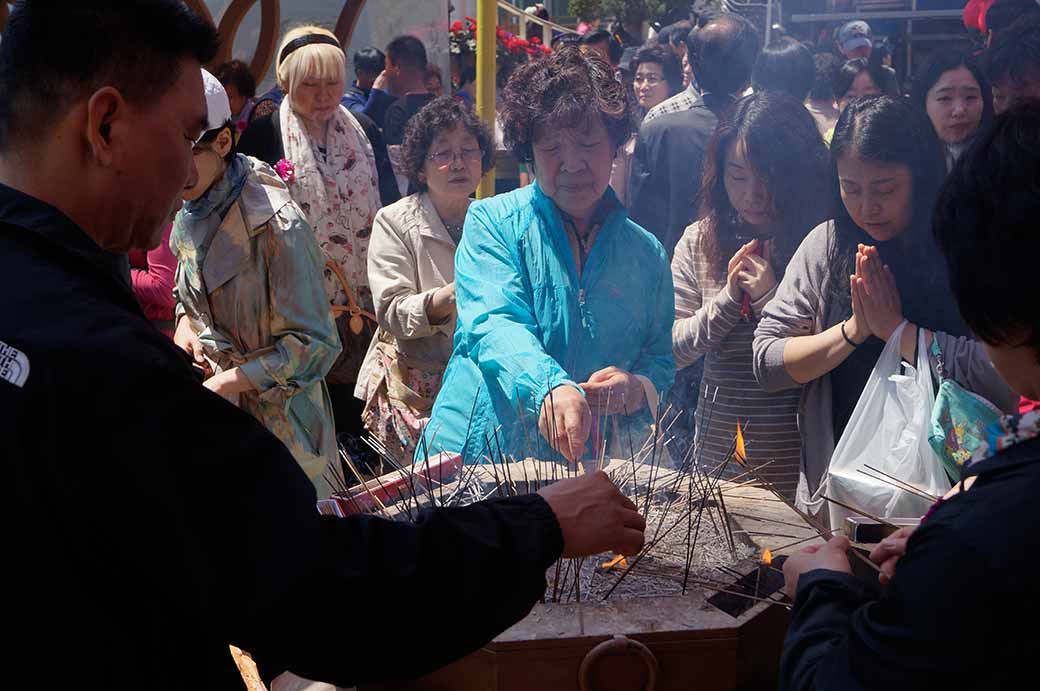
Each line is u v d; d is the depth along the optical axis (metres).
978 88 2.22
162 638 0.88
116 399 0.84
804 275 1.98
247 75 3.55
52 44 0.91
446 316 2.49
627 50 5.94
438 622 0.92
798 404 2.09
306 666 0.91
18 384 0.84
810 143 2.09
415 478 1.67
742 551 1.44
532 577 0.97
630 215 3.05
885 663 0.80
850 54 3.72
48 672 0.85
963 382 1.71
